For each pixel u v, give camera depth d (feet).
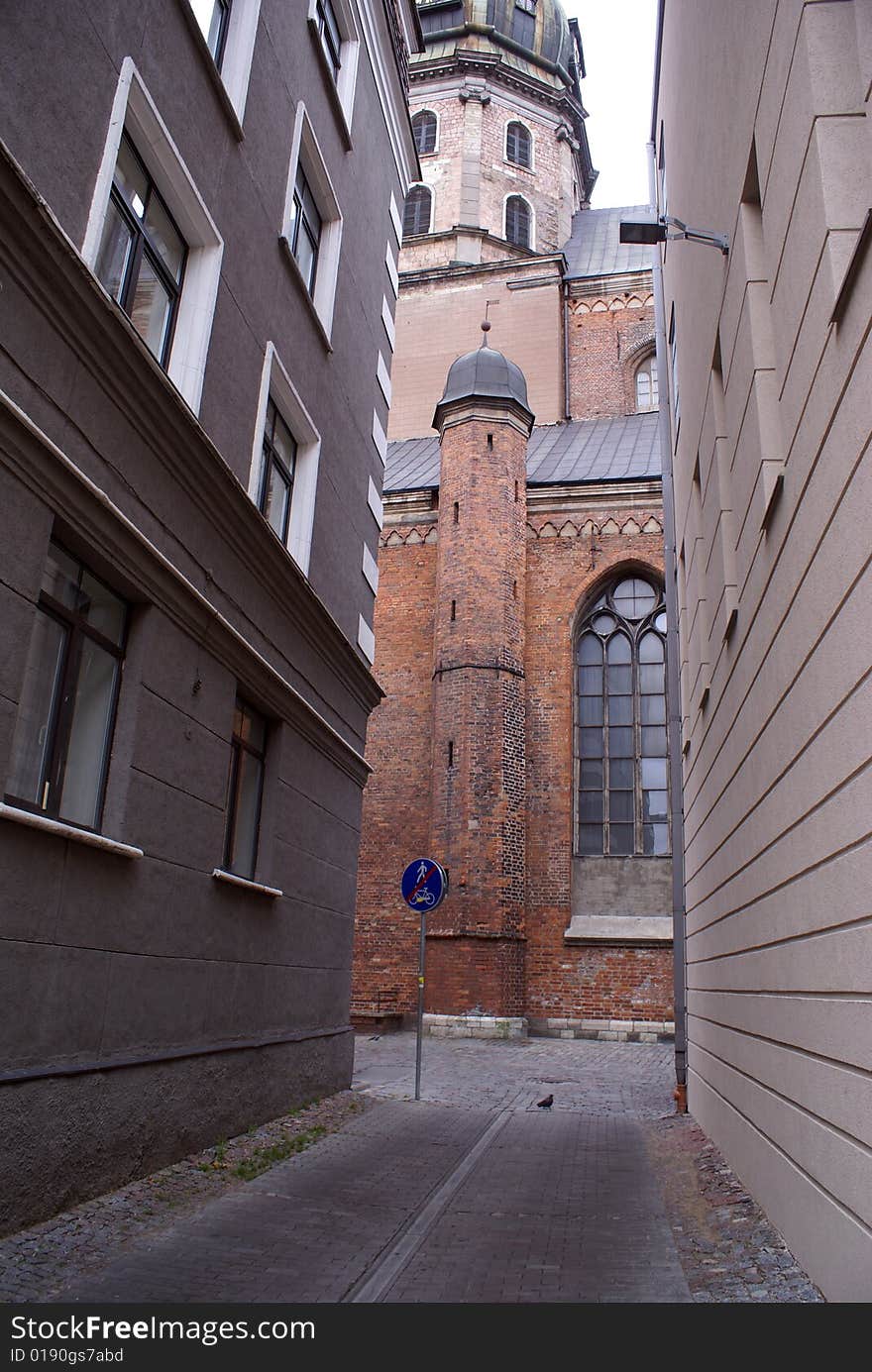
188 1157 23.56
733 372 23.32
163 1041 22.76
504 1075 46.55
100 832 20.89
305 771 34.04
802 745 16.75
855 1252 13.38
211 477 24.99
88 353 19.62
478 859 67.87
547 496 80.12
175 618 23.62
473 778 69.51
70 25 19.76
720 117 23.90
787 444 17.43
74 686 20.06
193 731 24.66
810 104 14.55
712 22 24.90
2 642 16.76
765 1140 20.30
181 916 23.91
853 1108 13.55
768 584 19.70
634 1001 67.77
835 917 14.52
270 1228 18.42
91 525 19.57
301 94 34.81
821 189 13.94
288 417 34.55
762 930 20.98
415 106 124.67
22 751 18.24
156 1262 15.96
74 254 18.29
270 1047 29.58
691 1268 16.79
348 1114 32.40
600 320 111.14
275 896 30.50
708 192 26.78
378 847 75.15
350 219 41.11
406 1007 70.90
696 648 34.68
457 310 112.68
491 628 73.46
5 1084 16.46
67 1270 15.19
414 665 79.00
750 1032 22.44
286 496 34.81
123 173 23.13
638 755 74.90
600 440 96.17
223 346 27.71
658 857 72.18
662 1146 29.27
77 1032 19.08
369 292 44.09
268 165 31.32
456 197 119.75
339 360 39.29
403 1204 21.07
